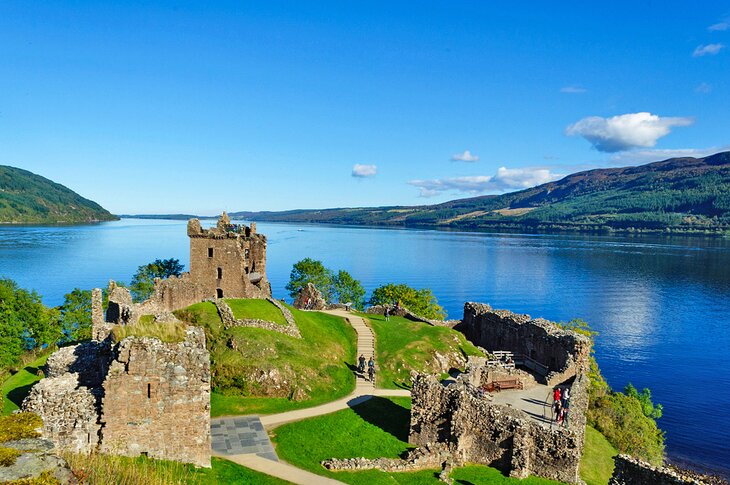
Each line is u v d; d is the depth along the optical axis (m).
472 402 40.81
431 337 64.81
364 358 56.88
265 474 31.20
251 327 53.91
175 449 26.83
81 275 186.75
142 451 26.22
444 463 38.06
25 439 15.80
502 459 39.47
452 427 39.81
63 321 77.75
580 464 43.84
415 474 35.91
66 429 25.23
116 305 52.03
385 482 33.16
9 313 67.62
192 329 29.55
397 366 55.91
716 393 95.00
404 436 41.78
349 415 43.56
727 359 114.50
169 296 61.28
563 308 160.50
